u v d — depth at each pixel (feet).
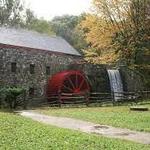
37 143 46.73
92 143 48.78
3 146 44.42
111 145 48.55
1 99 101.40
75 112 86.17
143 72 141.08
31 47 117.60
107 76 135.13
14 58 112.37
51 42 130.41
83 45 195.11
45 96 119.96
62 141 48.49
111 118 75.46
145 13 125.59
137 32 125.80
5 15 221.05
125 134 59.57
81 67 130.21
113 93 123.24
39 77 118.93
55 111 88.74
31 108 100.73
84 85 126.11
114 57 129.08
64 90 119.75
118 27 126.31
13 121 60.75
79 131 59.62
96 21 128.67
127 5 125.59
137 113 84.64
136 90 141.49
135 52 127.13
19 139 48.24
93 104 113.19
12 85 111.24
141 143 53.01
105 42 128.47
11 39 115.44
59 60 126.00
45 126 60.29
